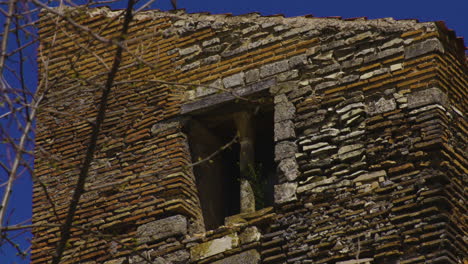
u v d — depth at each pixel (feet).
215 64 143.33
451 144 127.65
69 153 146.00
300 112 134.82
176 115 142.31
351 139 129.90
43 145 148.15
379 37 135.03
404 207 122.21
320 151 130.62
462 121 131.34
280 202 129.29
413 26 134.10
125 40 91.25
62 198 142.82
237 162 143.43
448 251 118.32
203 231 137.39
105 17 152.25
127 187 139.54
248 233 129.59
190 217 136.67
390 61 132.98
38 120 149.89
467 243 122.83
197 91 142.72
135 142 142.51
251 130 140.67
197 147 142.92
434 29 132.98
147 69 146.51
